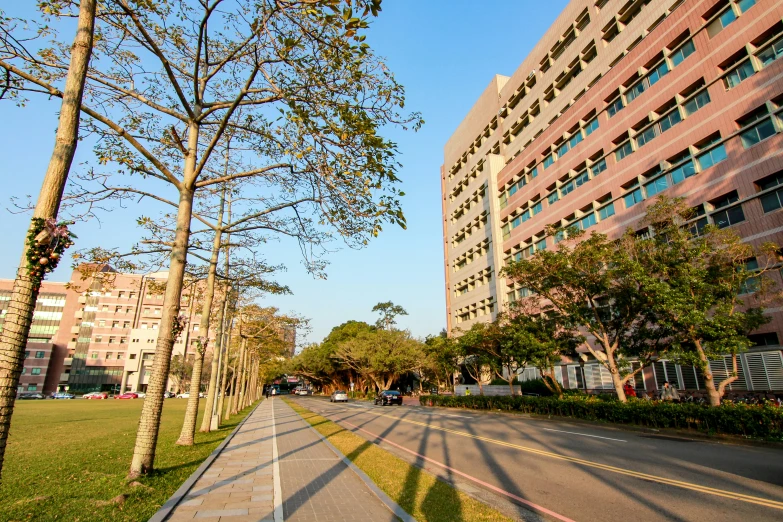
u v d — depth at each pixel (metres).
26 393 70.12
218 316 19.72
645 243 17.05
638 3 32.28
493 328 27.47
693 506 6.07
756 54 22.39
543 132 40.72
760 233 21.00
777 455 10.15
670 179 26.64
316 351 68.25
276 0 6.06
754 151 21.73
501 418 22.02
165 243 10.29
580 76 37.50
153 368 7.93
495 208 48.81
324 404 42.31
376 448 11.41
